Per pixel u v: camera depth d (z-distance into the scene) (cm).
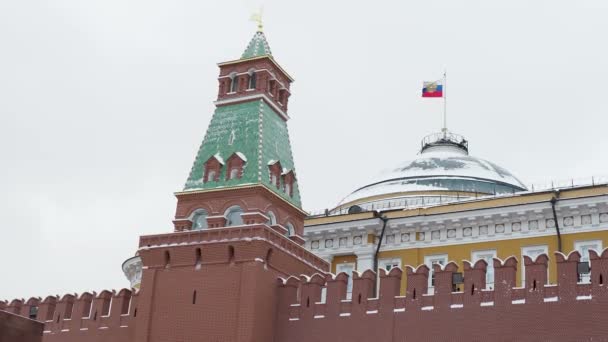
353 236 5275
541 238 4744
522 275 4703
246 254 4116
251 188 4316
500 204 4897
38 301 4778
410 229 5131
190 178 4541
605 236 4578
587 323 3419
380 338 3841
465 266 3775
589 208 4644
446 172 5925
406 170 6059
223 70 4838
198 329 4081
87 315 4591
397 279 3934
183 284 4216
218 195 4397
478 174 5928
